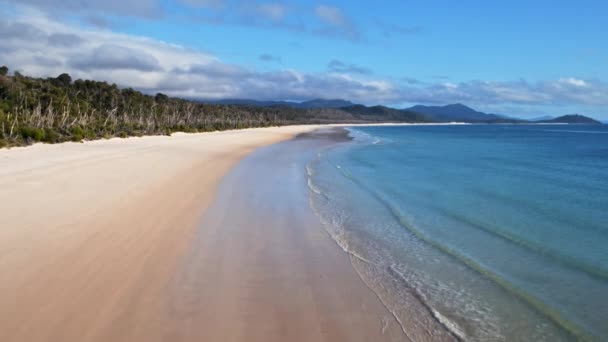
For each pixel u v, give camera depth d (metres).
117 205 11.40
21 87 47.22
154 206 11.80
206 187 15.52
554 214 13.12
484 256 9.20
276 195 15.03
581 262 8.80
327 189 16.91
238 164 24.02
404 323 6.18
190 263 7.88
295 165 25.17
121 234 9.07
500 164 28.27
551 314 6.59
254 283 7.26
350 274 7.99
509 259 9.01
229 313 6.09
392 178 20.66
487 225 11.75
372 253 9.29
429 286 7.57
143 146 30.11
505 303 6.94
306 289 7.18
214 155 28.16
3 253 7.49
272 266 8.15
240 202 13.45
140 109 64.44
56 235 8.59
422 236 10.64
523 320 6.40
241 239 9.63
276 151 36.12
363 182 19.16
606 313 6.62
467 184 18.98
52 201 11.13
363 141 57.25
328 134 80.31
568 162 30.03
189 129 60.72
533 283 7.76
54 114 42.91
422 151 40.06
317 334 5.70
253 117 134.00
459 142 58.72
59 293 6.21
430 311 6.62
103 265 7.36
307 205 13.70
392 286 7.53
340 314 6.35
